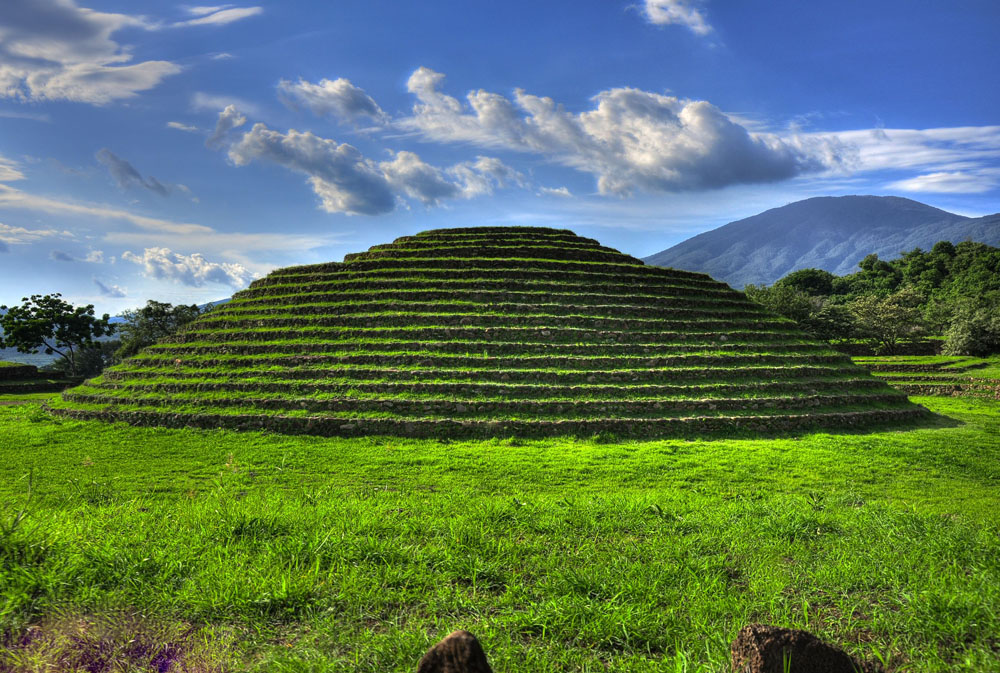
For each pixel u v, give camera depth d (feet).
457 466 58.49
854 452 63.26
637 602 21.94
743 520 34.63
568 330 92.58
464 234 126.21
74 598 21.02
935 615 20.24
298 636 19.52
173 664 17.52
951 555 26.89
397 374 82.89
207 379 86.89
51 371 195.62
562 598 21.76
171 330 241.14
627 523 33.50
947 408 107.45
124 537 26.81
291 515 32.14
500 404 77.10
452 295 100.01
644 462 59.52
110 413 81.92
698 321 99.76
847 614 21.22
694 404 79.36
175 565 23.54
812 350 100.37
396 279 105.70
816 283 392.68
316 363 86.94
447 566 25.09
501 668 17.52
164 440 70.54
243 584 22.00
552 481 53.16
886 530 31.96
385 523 30.73
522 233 126.93
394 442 70.08
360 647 18.47
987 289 296.92
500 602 22.35
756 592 23.38
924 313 278.67
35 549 23.89
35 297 227.61
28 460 61.11
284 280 116.67
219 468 57.62
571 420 75.05
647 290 107.45
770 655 14.65
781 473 55.31
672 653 18.76
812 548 29.25
